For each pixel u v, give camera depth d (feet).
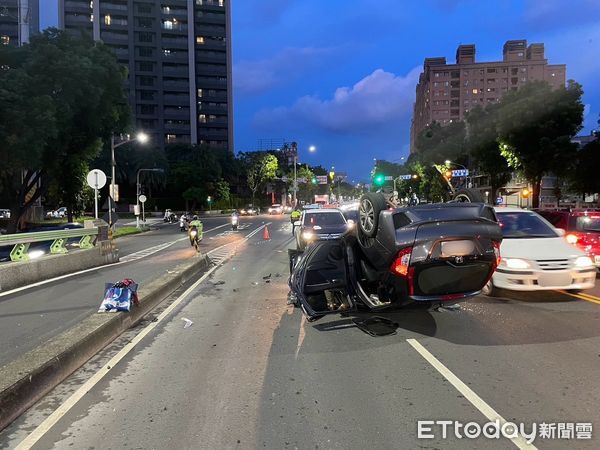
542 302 27.58
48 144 80.64
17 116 69.62
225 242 83.87
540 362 17.79
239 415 13.99
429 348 19.74
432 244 18.89
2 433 13.20
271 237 91.91
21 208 92.43
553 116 98.84
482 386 15.71
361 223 21.33
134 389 16.17
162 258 60.75
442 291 19.65
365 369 17.53
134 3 362.53
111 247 56.29
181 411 14.37
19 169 80.33
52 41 83.87
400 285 19.67
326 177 279.08
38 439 12.82
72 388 16.38
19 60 80.18
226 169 334.65
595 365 17.37
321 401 14.85
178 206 297.12
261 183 333.42
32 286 37.68
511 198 221.25
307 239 48.14
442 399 14.79
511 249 29.07
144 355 19.94
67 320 26.18
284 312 27.14
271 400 15.02
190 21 376.07
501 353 18.93
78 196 106.01
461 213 19.56
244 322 25.20
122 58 361.30
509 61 472.44
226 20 392.06
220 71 391.24
